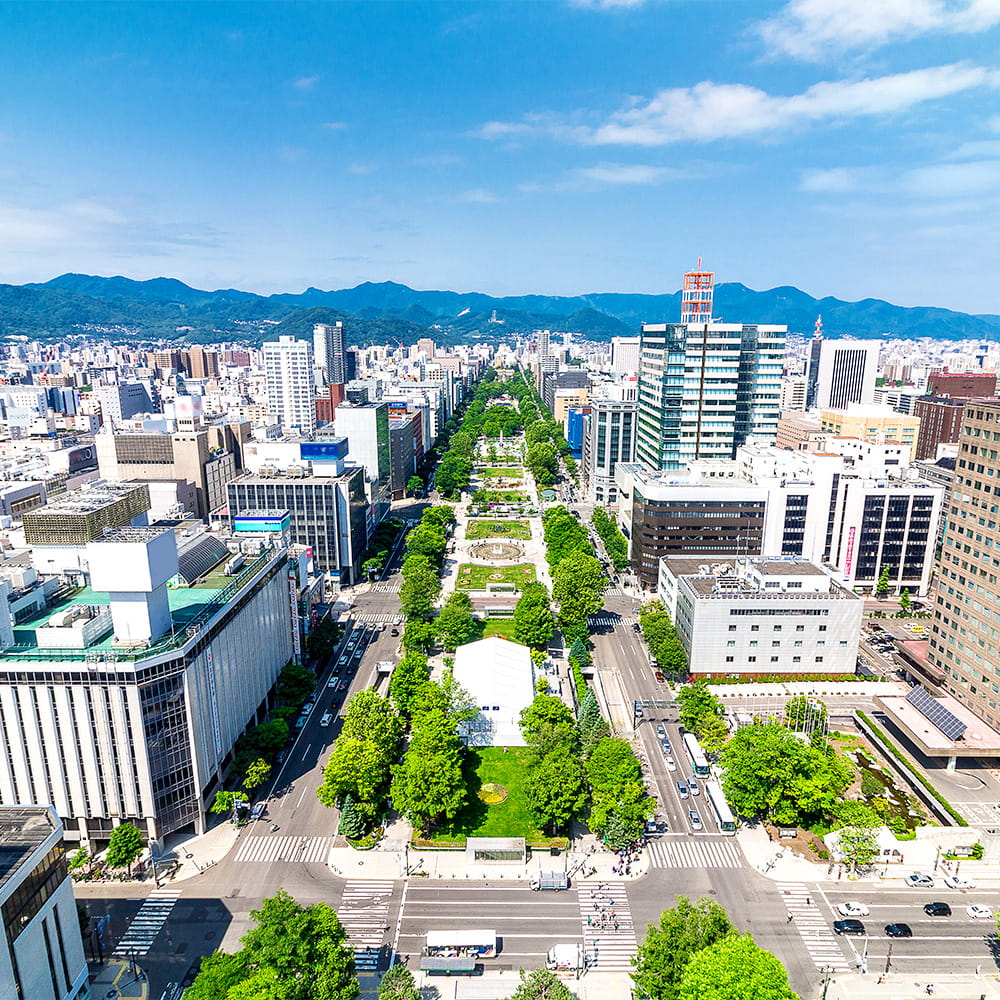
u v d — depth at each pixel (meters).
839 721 187.75
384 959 114.56
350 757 144.12
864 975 112.69
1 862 92.50
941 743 164.12
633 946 117.62
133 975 111.44
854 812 138.12
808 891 130.12
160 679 133.00
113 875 132.62
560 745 150.00
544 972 100.06
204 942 117.50
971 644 181.75
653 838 143.62
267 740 161.38
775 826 148.12
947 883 132.12
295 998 92.88
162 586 141.75
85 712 130.12
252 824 147.12
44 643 134.50
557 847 139.62
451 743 154.00
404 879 132.25
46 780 133.12
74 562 192.62
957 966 114.81
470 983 109.88
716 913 103.31
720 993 87.12
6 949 86.88
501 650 199.38
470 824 145.88
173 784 138.00
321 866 135.50
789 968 113.56
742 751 149.75
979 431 178.50
